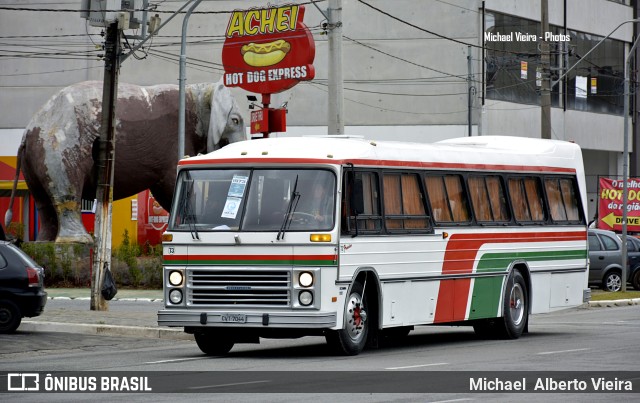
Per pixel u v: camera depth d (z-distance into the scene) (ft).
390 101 237.86
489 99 233.14
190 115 156.56
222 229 68.49
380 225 72.13
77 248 149.18
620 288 152.35
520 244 87.92
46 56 247.50
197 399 49.73
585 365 64.59
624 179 151.23
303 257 66.95
